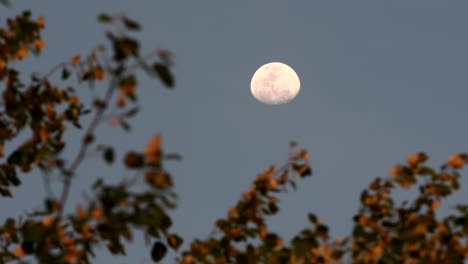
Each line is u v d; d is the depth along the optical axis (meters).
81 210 10.22
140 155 9.38
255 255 14.51
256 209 15.47
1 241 12.80
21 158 15.02
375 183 15.03
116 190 9.67
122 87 9.51
